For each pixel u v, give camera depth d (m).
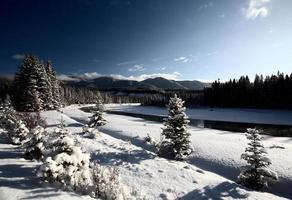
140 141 26.70
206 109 87.50
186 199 9.53
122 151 17.39
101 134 26.42
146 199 8.89
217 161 18.80
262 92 81.62
